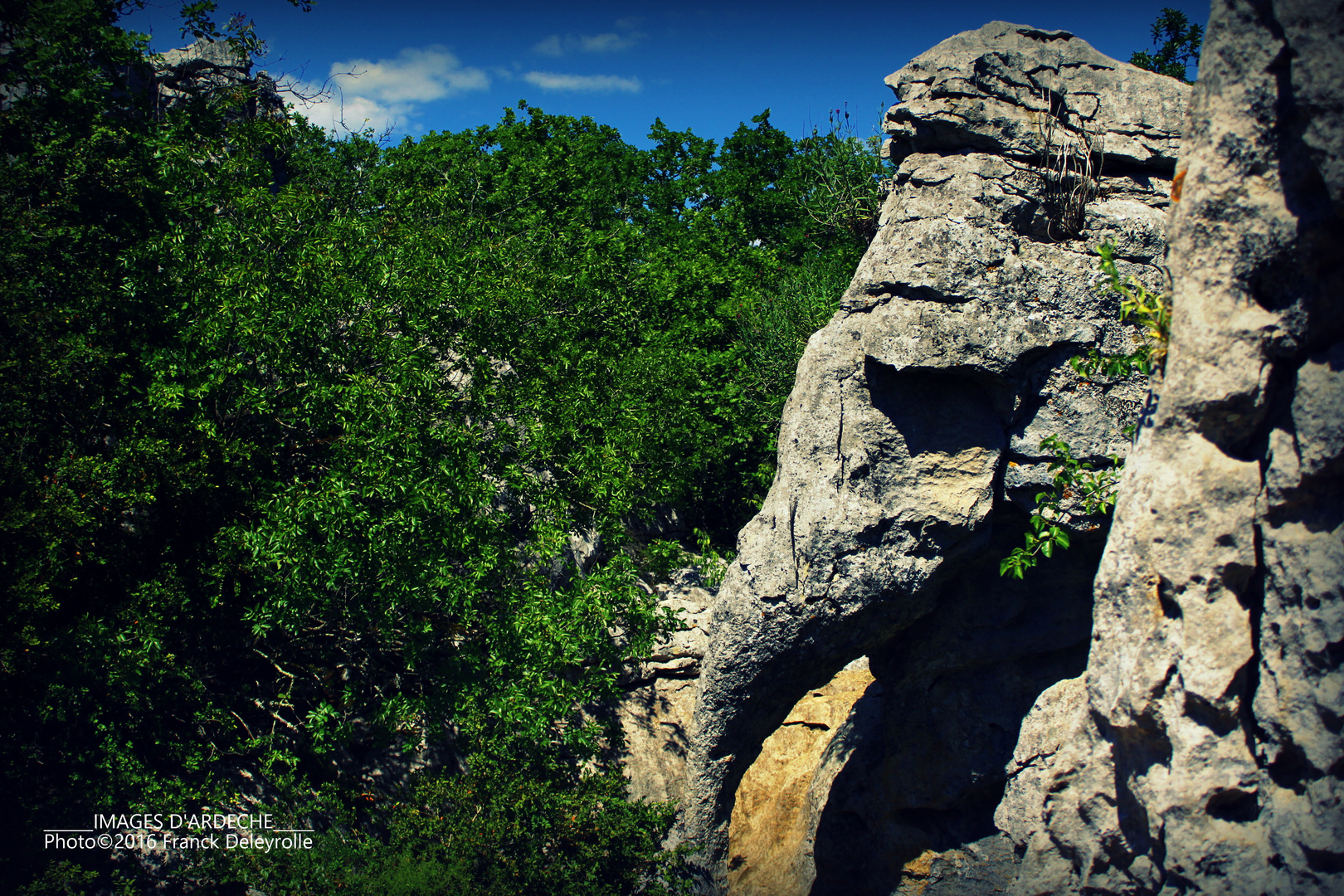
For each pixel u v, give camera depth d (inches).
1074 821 333.7
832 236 1192.8
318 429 552.1
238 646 574.2
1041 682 539.5
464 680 562.3
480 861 523.8
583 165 1284.4
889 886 603.8
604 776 611.8
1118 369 381.4
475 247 697.6
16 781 466.3
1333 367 237.3
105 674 453.1
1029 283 428.5
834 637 520.4
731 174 1416.1
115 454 469.4
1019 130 434.9
